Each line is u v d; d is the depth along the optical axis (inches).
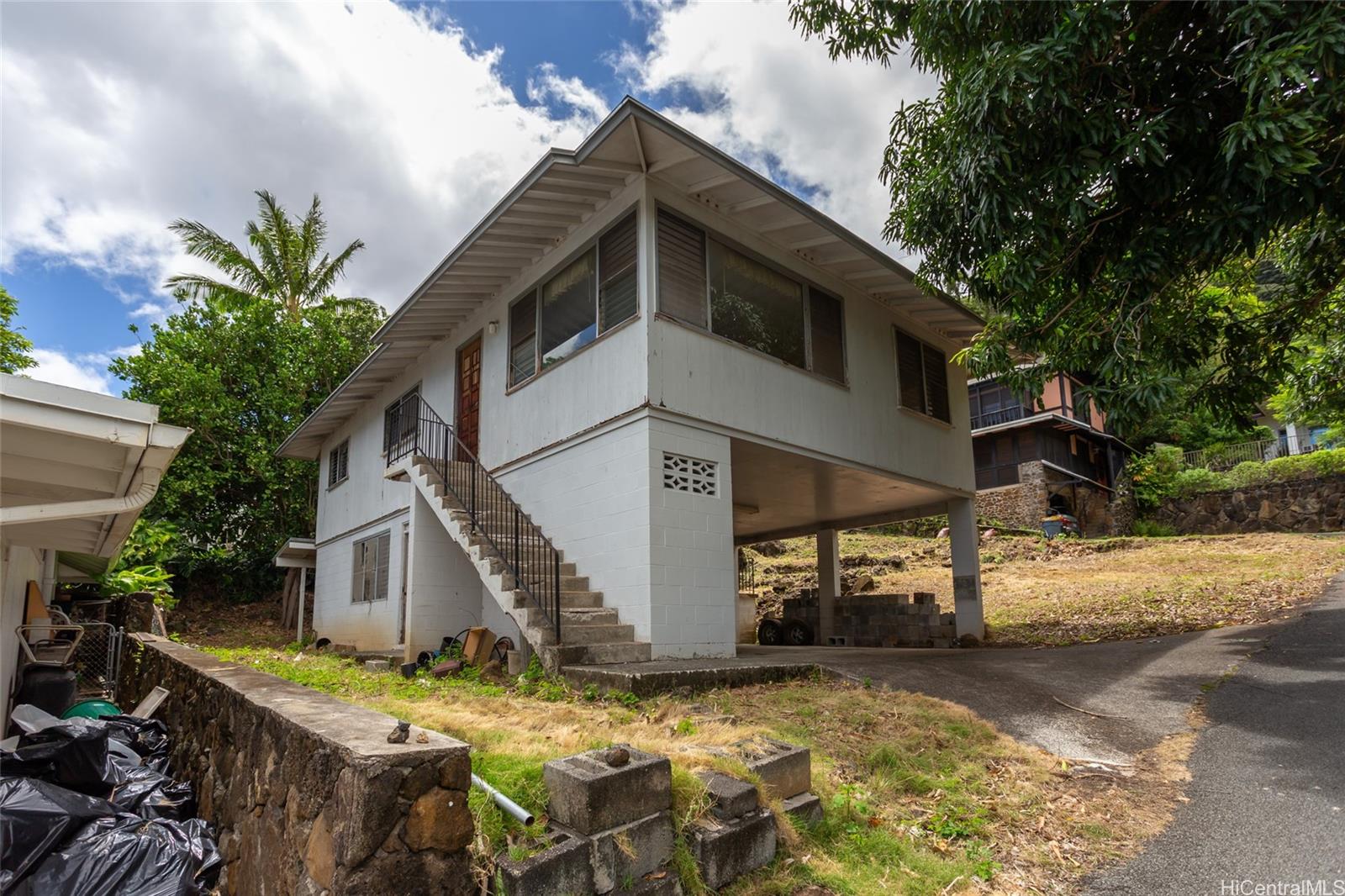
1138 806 150.4
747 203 330.0
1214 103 225.6
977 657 323.9
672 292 308.8
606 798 102.9
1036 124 231.1
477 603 419.2
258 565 827.4
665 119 273.0
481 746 135.0
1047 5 226.5
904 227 300.2
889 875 121.1
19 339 629.9
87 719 176.7
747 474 402.6
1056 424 873.5
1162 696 227.3
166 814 145.1
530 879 90.2
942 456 458.9
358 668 362.6
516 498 374.9
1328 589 415.2
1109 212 251.1
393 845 81.7
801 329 371.9
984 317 459.5
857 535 1005.8
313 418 631.2
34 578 302.0
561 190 320.5
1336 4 183.9
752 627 629.9
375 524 550.9
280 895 99.0
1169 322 286.7
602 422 313.7
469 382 446.0
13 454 136.0
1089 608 488.7
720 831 112.2
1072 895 117.6
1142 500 887.7
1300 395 410.0
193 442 757.9
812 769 153.9
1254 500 813.9
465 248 364.2
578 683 243.3
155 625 439.8
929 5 253.3
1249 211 211.8
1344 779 152.1
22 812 109.8
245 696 131.3
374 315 941.8
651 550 283.7
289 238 897.5
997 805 150.0
